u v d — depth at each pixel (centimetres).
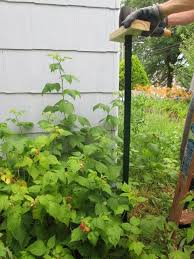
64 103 253
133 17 192
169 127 501
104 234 172
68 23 262
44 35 259
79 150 254
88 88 274
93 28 267
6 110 262
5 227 192
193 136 208
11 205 180
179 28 1034
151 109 660
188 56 860
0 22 249
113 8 267
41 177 196
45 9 256
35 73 262
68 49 265
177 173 291
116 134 284
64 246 191
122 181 229
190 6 189
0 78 257
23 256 175
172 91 828
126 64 211
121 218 202
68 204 189
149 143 294
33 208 182
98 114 280
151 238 203
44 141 207
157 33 219
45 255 174
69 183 195
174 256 179
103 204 191
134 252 183
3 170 204
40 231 193
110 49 273
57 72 266
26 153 206
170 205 262
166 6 192
